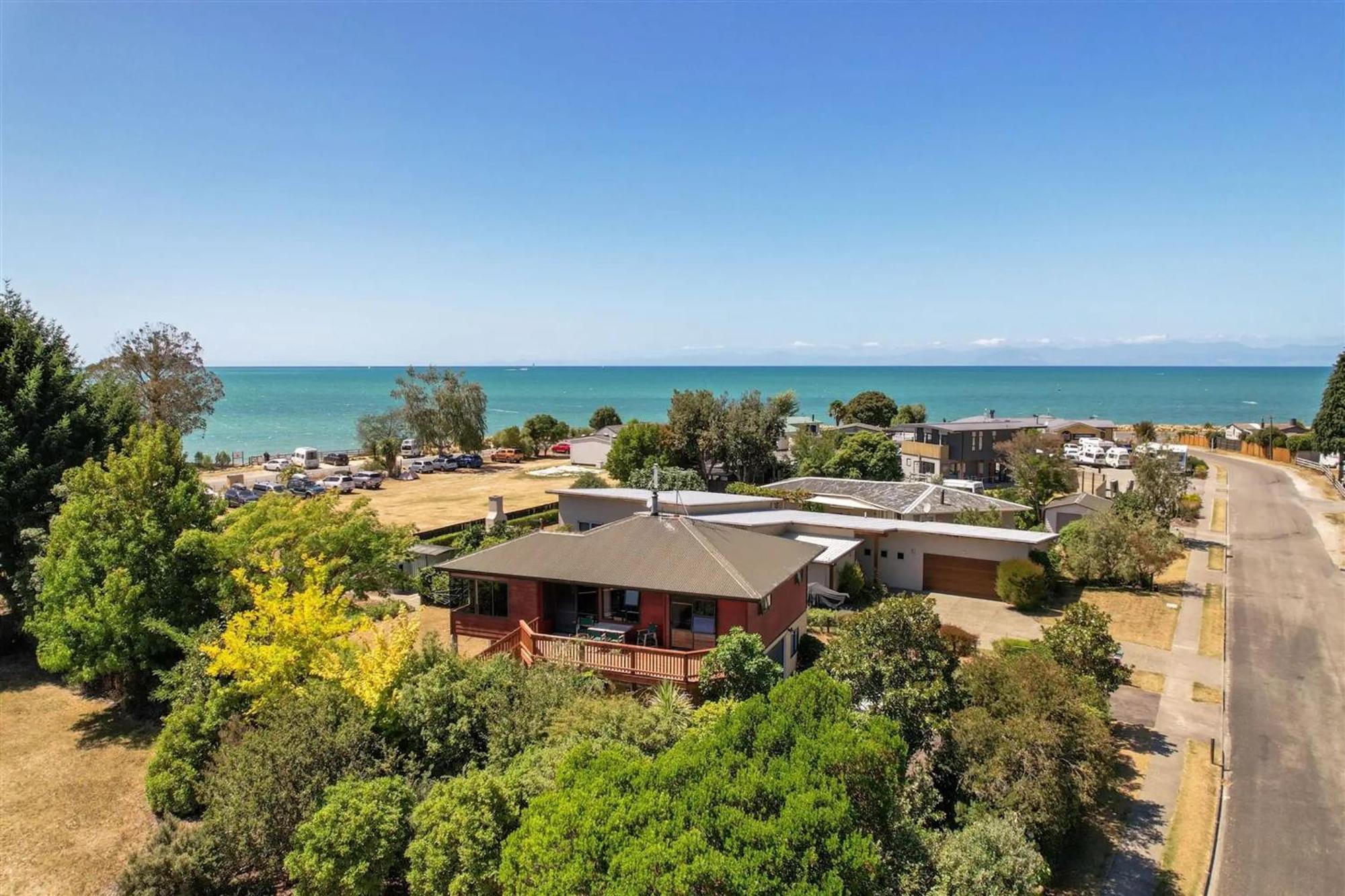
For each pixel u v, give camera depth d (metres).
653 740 17.09
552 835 12.23
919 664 20.22
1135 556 39.78
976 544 39.09
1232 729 24.73
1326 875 17.78
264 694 19.62
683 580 24.06
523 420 185.00
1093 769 18.19
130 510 25.61
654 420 190.00
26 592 28.58
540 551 26.94
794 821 12.16
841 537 40.00
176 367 75.50
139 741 24.02
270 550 26.23
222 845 15.80
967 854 14.95
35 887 17.28
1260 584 40.94
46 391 32.34
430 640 21.30
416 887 14.05
